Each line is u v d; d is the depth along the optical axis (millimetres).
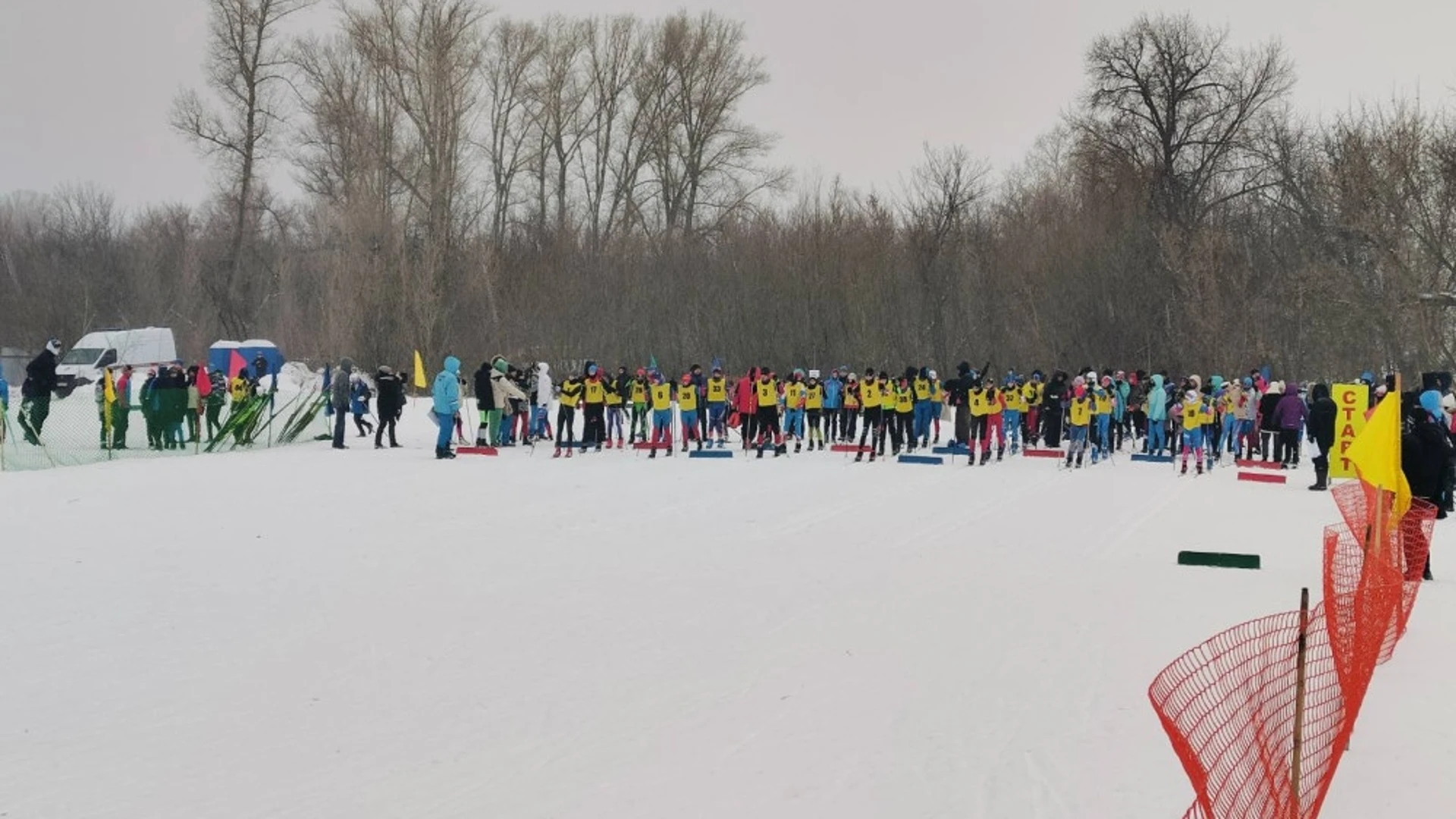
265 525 20000
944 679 10742
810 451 35406
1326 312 48750
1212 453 33875
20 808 7941
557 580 15469
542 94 71688
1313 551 18203
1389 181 45750
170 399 33938
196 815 7801
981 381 33906
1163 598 14297
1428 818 7309
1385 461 11742
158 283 74812
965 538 19109
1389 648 10898
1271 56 59125
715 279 60344
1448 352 44375
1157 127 59188
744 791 8055
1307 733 7156
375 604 14000
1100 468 31891
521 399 35531
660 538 18969
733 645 12109
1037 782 8055
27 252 83562
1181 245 55469
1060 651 11672
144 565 16375
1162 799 7691
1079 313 55625
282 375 57656
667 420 33531
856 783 8164
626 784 8234
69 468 29219
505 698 10336
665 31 72125
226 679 10961
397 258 57531
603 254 64062
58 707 10156
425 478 27109
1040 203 66312
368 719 9812
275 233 77375
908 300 59469
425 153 62125
